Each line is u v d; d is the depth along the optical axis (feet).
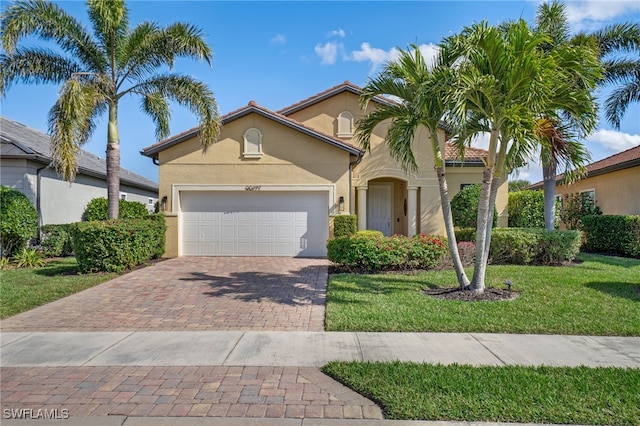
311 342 19.77
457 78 23.98
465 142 35.86
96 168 68.44
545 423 12.35
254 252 50.11
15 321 23.77
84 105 37.99
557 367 16.30
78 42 42.73
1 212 44.27
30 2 39.83
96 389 14.90
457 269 30.09
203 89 45.68
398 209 61.52
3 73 40.50
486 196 28.84
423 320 22.74
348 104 55.72
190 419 12.78
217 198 50.26
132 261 40.14
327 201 49.90
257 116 49.67
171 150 49.73
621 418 12.48
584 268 39.24
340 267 40.34
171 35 43.75
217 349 18.95
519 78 24.41
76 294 30.19
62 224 53.62
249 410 13.29
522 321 22.53
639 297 27.35
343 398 14.11
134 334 21.30
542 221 60.29
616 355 17.78
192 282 34.35
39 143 59.31
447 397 13.80
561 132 31.45
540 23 46.32
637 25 49.83
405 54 28.35
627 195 58.90
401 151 30.91
